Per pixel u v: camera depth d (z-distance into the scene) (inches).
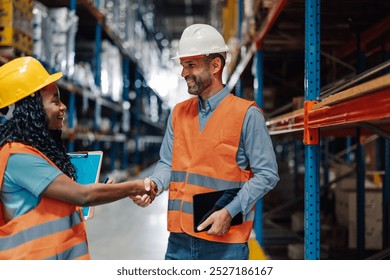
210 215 86.2
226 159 88.4
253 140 88.0
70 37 251.0
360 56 197.5
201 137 90.3
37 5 210.8
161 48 1010.7
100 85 348.2
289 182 301.6
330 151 362.3
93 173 93.0
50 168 73.6
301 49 242.2
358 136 180.4
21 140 74.8
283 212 284.4
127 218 283.6
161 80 961.5
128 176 509.4
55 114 80.5
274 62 296.7
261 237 214.7
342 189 209.3
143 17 634.8
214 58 91.3
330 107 97.8
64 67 239.5
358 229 182.4
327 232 201.6
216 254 90.7
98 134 346.0
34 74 78.0
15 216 75.3
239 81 312.2
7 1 175.9
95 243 217.3
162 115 1049.5
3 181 73.8
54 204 75.9
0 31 177.2
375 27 185.5
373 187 209.9
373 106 72.6
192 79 91.2
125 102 490.0
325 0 166.4
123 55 479.5
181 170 93.4
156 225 261.7
